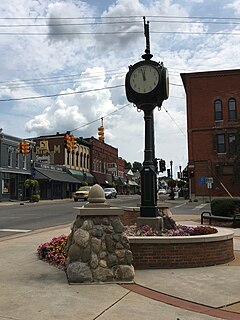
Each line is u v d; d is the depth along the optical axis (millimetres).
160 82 9055
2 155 39562
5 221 18891
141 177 9219
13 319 4500
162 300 5324
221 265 7637
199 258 7469
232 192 42625
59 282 6250
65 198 52625
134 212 11797
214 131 43812
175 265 7320
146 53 9430
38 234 13359
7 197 40469
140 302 5207
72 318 4543
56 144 55031
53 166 50656
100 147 68375
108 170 72125
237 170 35656
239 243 10828
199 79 44812
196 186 43875
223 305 5125
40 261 8117
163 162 24109
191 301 5285
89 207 6652
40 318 4531
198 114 44562
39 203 38000
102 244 6348
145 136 9352
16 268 7395
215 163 43469
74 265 6195
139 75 9195
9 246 10336
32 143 46438
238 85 43625
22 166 43531
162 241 7312
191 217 20484
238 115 43000
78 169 59062
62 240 8688
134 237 7383
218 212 17250
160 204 11484
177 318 4598
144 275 6711
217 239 7684
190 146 44562
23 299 5297
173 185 49969
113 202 40000
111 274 6211
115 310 4852
